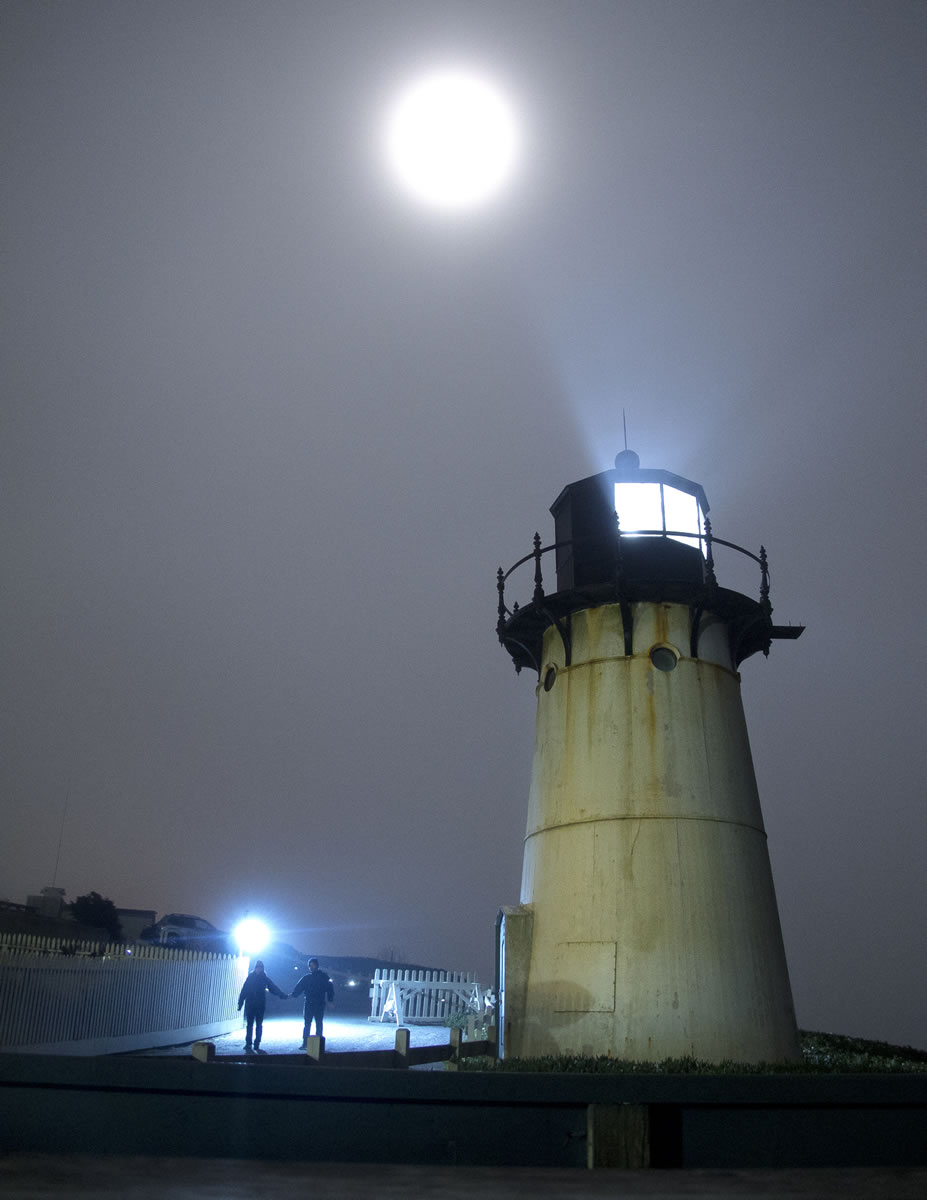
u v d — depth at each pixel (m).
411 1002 32.81
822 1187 8.03
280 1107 9.00
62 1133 8.92
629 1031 14.73
